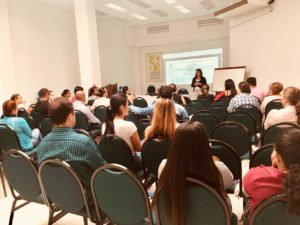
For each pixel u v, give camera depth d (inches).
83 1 297.3
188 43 446.3
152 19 427.8
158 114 89.0
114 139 95.3
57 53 325.7
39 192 78.1
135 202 62.4
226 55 418.3
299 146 44.0
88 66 306.7
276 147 47.5
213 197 51.6
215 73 346.6
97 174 63.6
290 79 243.6
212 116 140.6
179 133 50.1
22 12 277.7
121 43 457.7
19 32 274.8
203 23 422.3
